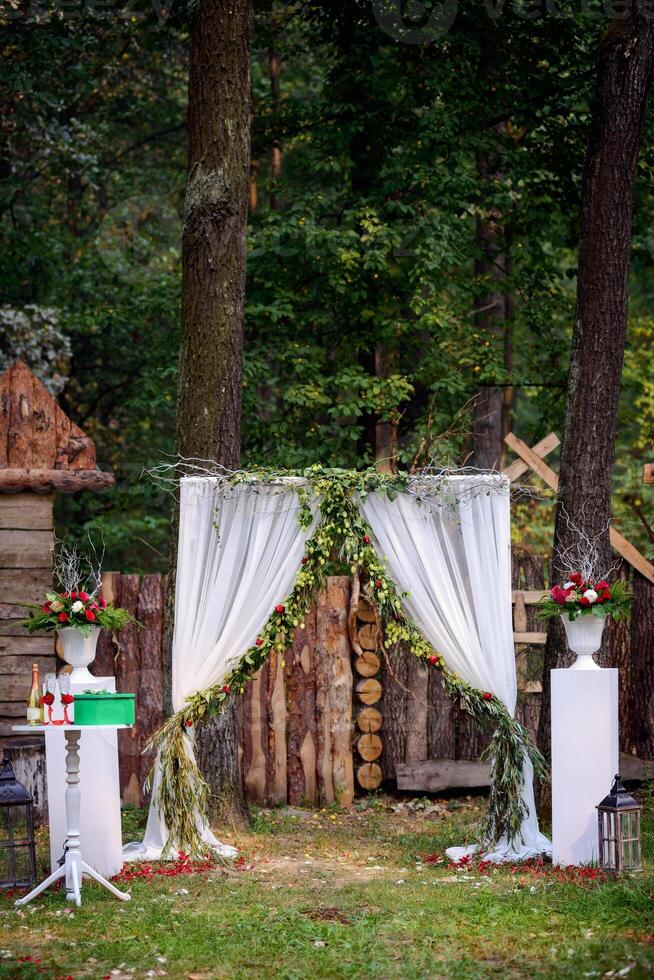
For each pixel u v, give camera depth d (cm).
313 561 761
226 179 846
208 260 846
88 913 609
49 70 1263
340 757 983
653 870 683
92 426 1797
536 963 515
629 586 1030
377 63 1225
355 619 1002
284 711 981
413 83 1248
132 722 645
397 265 1280
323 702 988
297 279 1288
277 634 761
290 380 1355
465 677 761
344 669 994
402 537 768
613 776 698
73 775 648
